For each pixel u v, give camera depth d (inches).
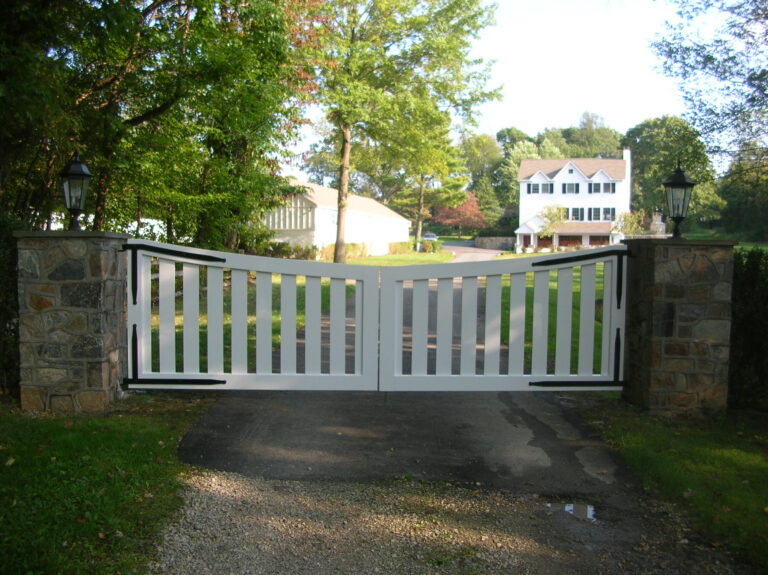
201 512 126.6
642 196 2281.0
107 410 183.0
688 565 109.8
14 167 271.0
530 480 144.4
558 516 127.8
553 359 266.5
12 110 214.1
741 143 358.6
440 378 192.7
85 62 329.7
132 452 152.1
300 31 576.4
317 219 1146.7
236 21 421.1
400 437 170.4
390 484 142.3
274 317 375.9
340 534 120.0
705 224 1427.2
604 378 195.0
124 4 247.6
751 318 191.6
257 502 132.2
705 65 347.6
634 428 172.7
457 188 2135.8
